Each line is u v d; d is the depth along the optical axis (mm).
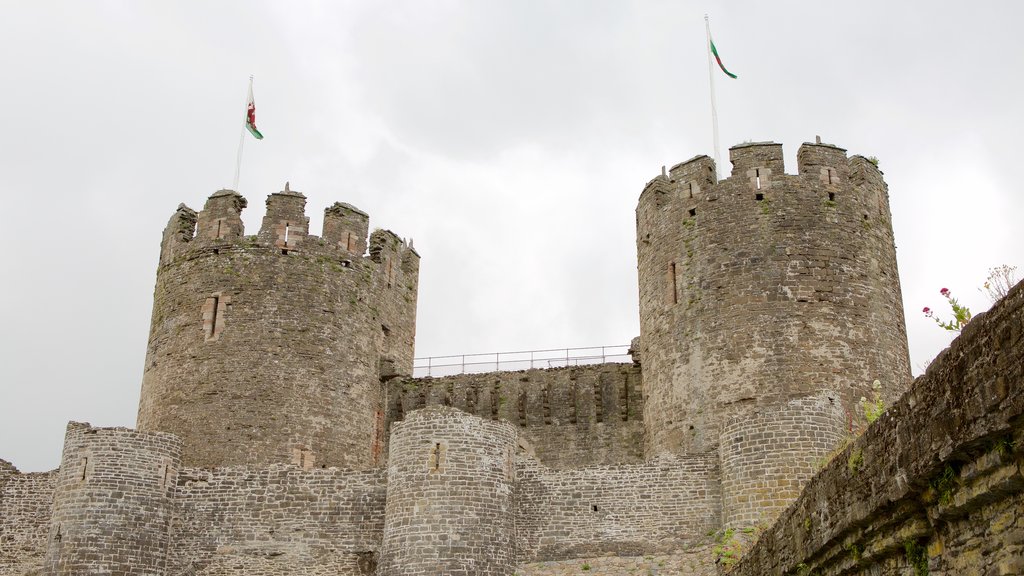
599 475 31219
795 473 27844
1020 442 7879
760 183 34281
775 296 32688
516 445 32125
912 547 10195
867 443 10922
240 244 40500
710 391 32438
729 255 33656
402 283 45156
